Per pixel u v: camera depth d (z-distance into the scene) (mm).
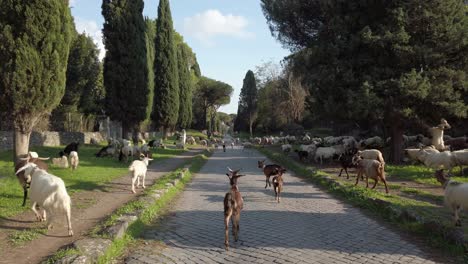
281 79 59094
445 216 9414
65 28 19109
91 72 38188
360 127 41844
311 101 27797
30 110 18234
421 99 21203
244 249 7863
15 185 13836
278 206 12359
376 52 22500
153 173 20438
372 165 13867
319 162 25250
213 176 20328
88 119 41188
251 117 91625
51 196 8266
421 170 18875
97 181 16109
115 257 7293
